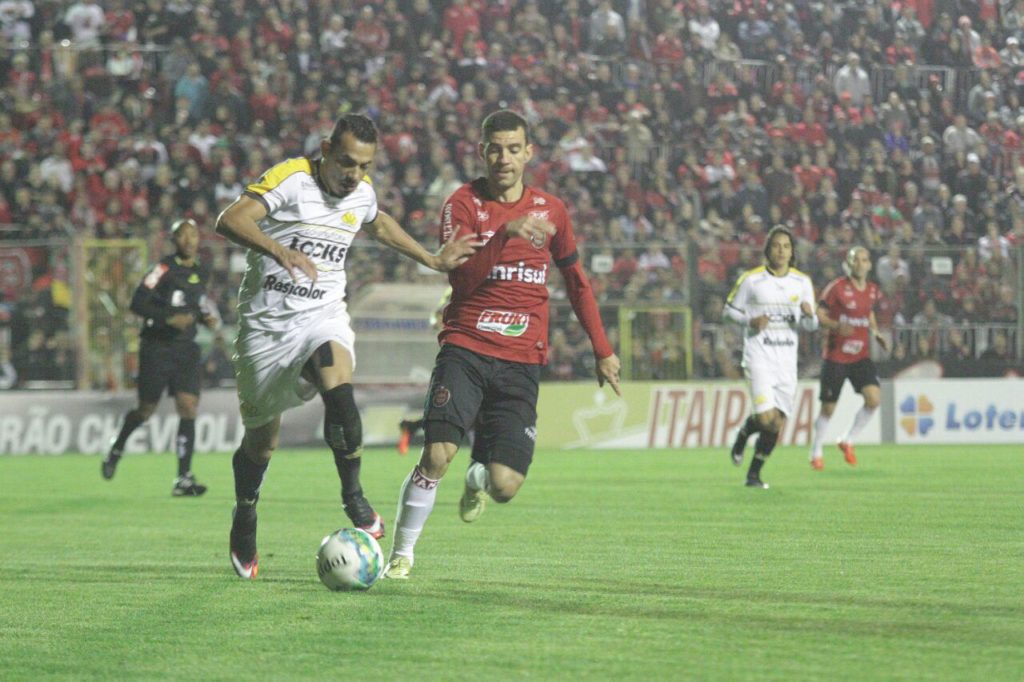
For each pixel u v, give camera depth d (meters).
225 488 24.73
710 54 50.16
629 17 49.94
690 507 19.66
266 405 11.91
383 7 47.62
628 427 37.38
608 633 9.29
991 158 49.41
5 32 45.66
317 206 11.61
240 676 8.05
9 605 10.91
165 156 42.72
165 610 10.53
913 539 15.23
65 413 35.25
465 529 16.67
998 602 10.52
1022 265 39.22
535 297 11.88
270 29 46.19
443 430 11.66
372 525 12.41
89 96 43.91
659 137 47.69
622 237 42.16
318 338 11.70
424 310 36.91
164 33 45.84
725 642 8.92
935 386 38.75
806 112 48.81
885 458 31.88
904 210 47.19
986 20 52.81
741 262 37.91
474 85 46.56
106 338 35.25
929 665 8.14
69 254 35.03
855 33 51.44
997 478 25.38
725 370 38.06
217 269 35.84
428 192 43.03
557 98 47.19
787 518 17.88
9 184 40.53
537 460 31.98
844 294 27.86
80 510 20.39
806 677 7.84
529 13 48.88
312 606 10.58
